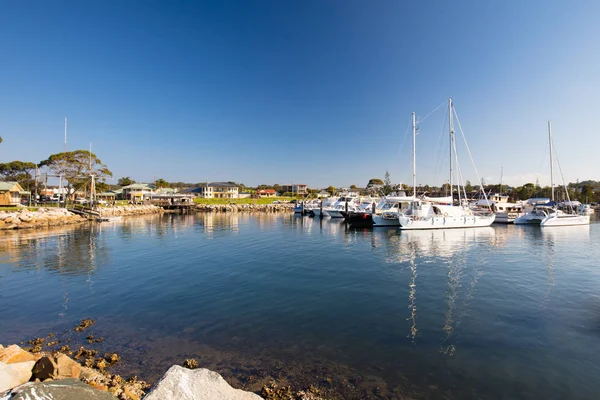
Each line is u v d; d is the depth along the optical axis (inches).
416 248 1059.9
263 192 6225.4
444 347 364.8
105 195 4109.3
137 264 828.0
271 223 2124.8
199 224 2050.9
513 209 2652.6
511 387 289.6
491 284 620.4
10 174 3166.8
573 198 3710.6
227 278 682.8
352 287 608.4
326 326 427.8
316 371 321.4
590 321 434.3
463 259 871.7
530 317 449.4
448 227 1588.3
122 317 466.6
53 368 258.8
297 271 745.0
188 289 601.3
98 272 738.8
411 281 648.4
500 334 395.9
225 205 3969.0
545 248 1055.0
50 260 880.3
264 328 423.8
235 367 331.3
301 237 1382.9
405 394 282.4
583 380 299.1
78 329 425.4
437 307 494.6
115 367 331.9
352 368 325.4
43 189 3334.2
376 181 4795.8
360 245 1139.3
